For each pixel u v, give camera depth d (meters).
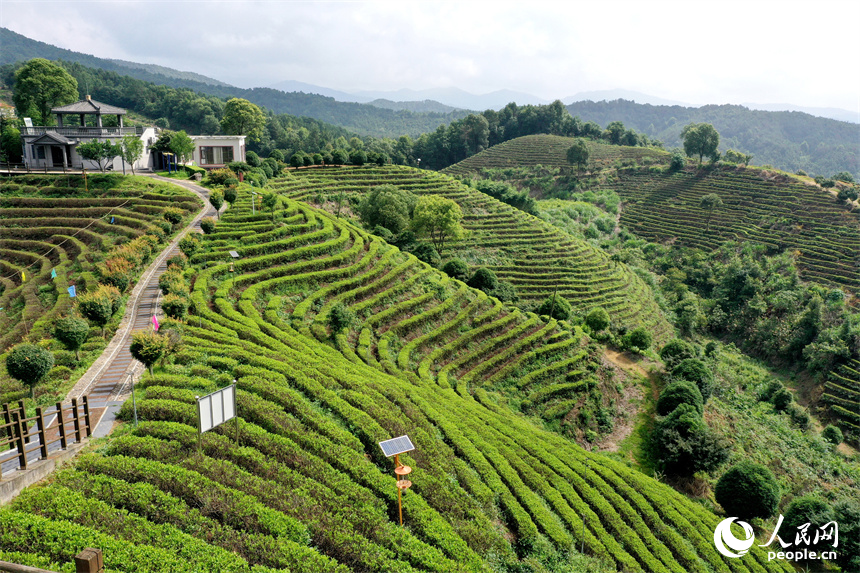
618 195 158.00
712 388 55.66
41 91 101.62
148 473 20.19
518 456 33.94
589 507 31.80
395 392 35.09
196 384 28.52
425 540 21.67
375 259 62.59
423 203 86.62
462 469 28.81
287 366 33.00
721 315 97.88
